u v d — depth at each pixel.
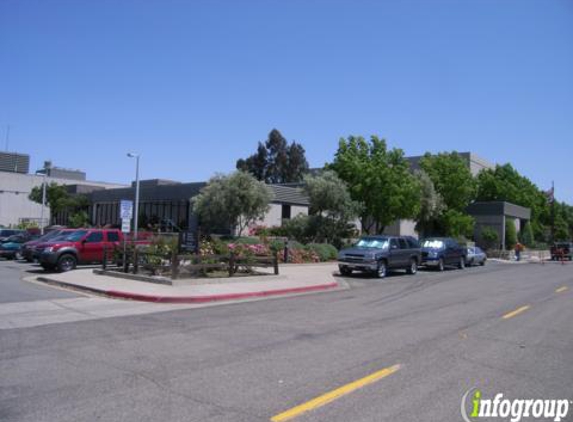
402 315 11.77
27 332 9.09
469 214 56.38
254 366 6.98
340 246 33.12
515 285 20.23
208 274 18.20
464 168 49.94
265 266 19.81
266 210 33.19
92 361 7.13
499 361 7.54
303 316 11.33
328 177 33.78
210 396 5.69
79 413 5.12
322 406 5.43
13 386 5.99
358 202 34.62
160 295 13.50
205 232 36.59
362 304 13.60
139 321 10.31
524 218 62.69
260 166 85.25
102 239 21.83
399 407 5.46
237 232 35.16
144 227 44.00
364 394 5.86
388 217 37.00
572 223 91.25
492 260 45.50
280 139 85.69
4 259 28.19
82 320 10.35
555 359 7.73
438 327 10.25
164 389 5.92
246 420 4.99
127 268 18.17
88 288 14.87
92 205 52.16
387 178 36.25
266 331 9.45
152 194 43.69
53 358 7.28
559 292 17.72
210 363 7.10
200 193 34.56
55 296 13.80
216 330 9.48
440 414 5.28
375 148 38.00
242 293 14.70
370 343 8.56
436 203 45.38
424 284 19.91
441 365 7.22
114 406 5.33
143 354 7.56
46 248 20.48
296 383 6.23
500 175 64.56
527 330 10.14
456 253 30.09
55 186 55.31
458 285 19.72
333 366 7.04
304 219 33.22
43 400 5.51
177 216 41.84
